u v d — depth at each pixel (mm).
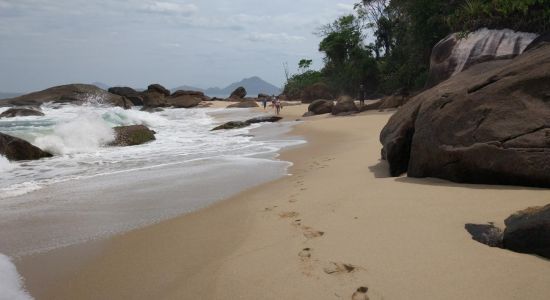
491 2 16578
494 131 4871
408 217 4109
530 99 4840
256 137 15211
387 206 4562
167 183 7430
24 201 6348
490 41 15578
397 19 37656
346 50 42531
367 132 13758
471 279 2797
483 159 4840
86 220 5320
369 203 4781
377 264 3195
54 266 3918
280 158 9898
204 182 7414
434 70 17406
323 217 4551
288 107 36875
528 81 4918
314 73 59156
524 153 4535
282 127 18547
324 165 8281
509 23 15656
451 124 5398
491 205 4102
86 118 14062
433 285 2793
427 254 3240
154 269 3695
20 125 19094
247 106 41875
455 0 23562
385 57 39031
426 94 6793
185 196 6410
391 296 2738
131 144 13602
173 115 31047
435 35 24750
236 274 3365
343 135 13711
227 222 4906
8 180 8070
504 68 5449
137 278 3547
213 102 50219
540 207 3355
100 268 3816
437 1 24797
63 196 6613
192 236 4512
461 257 3113
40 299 3299
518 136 4672
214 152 11406
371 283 2934
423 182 5473
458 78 6906
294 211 4996
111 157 10961
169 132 17828
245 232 4449
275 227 4480
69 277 3668
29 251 4309
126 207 5887
